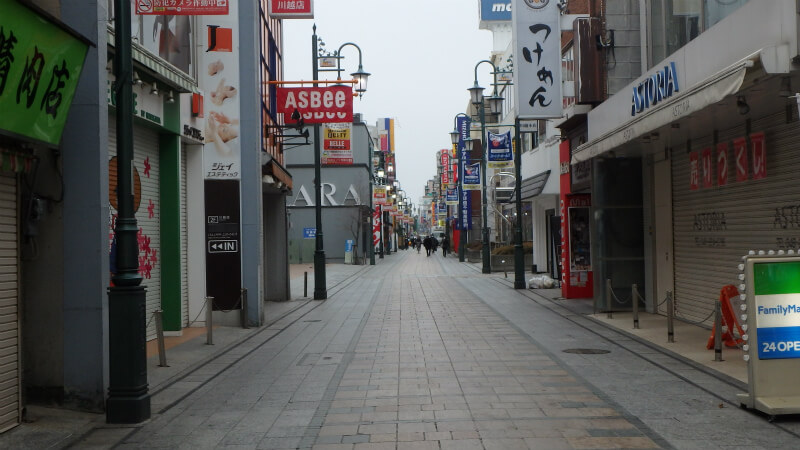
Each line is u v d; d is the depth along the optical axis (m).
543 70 20.14
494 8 58.94
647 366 10.72
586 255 22.52
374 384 9.78
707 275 14.76
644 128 12.12
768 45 9.19
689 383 9.42
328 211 60.38
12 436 7.32
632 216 18.28
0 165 7.15
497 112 33.03
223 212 16.91
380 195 61.16
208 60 17.11
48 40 7.11
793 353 7.77
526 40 20.16
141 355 8.04
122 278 8.00
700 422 7.41
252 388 9.71
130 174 8.14
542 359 11.54
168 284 14.98
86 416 8.21
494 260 40.06
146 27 13.70
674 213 16.50
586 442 6.75
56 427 7.69
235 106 17.11
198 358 12.16
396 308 20.86
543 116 20.14
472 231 71.31
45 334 8.48
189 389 9.64
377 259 67.38
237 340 14.44
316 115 20.70
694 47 12.25
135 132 13.43
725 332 12.23
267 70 22.59
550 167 30.52
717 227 14.20
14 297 7.70
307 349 13.21
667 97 13.23
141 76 12.52
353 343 13.88
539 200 35.88
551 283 26.94
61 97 7.71
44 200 8.45
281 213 24.61
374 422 7.70
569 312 18.69
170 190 14.93
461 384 9.65
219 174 17.00
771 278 7.81
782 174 11.57
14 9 6.45
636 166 18.33
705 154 14.49
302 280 35.69
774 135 11.76
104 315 8.51
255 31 17.25
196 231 16.61
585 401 8.48
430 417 7.86
